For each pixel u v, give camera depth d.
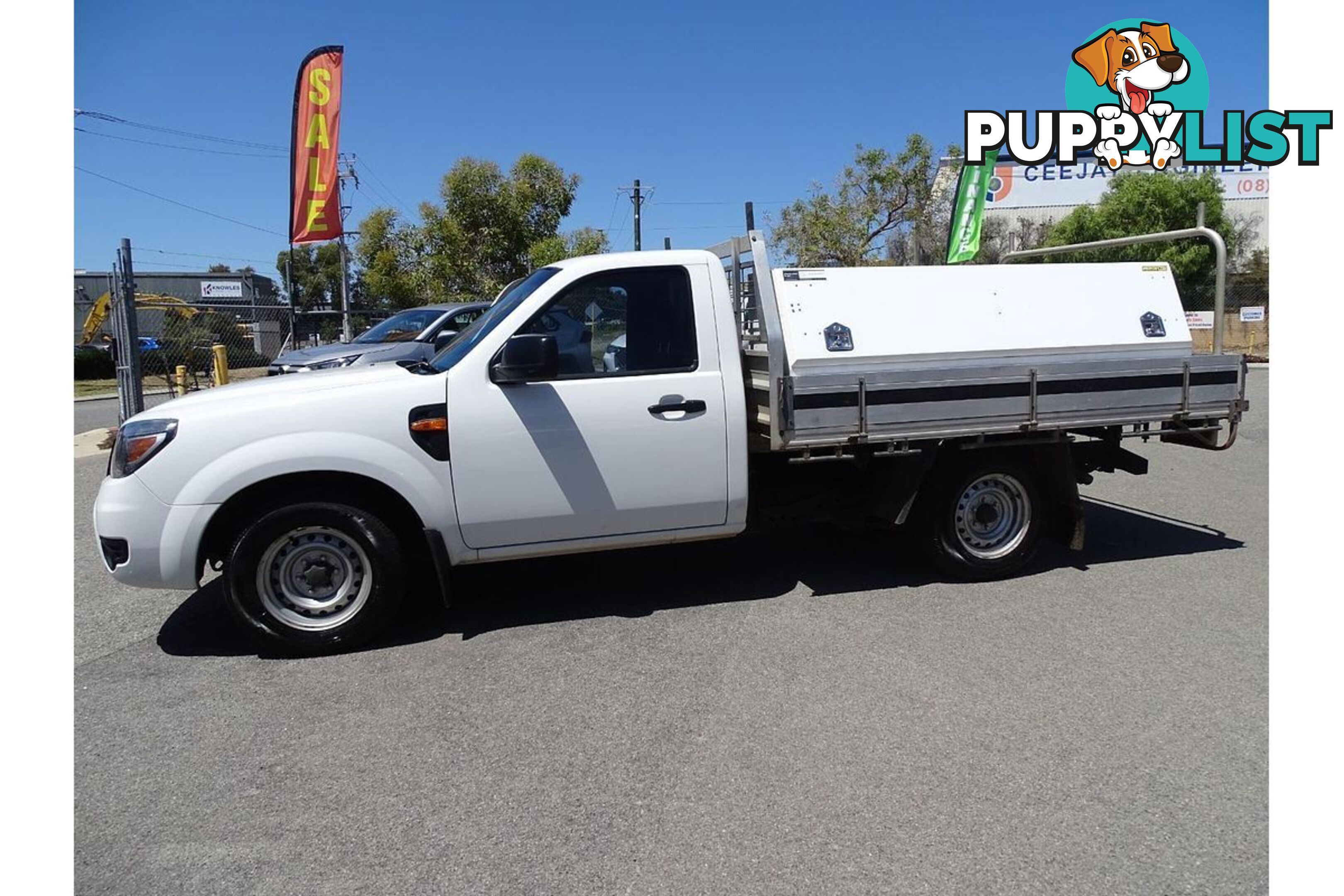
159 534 4.51
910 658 4.53
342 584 4.77
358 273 45.03
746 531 5.73
